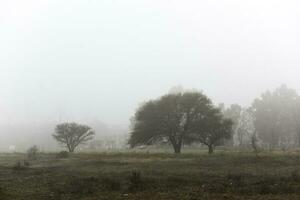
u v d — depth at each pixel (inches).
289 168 1064.8
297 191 695.7
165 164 1232.2
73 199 661.3
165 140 2182.6
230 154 1612.9
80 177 938.7
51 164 1338.6
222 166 1144.2
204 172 986.7
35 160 1544.0
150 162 1316.4
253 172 978.1
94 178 892.6
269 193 686.5
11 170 1146.0
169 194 683.4
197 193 689.0
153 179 850.1
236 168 1084.5
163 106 2070.6
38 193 723.4
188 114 2063.2
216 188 733.3
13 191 745.6
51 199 662.5
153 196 667.4
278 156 1434.5
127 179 873.5
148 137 2103.8
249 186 751.1
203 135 2084.2
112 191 731.4
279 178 840.9
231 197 649.0
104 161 1385.3
